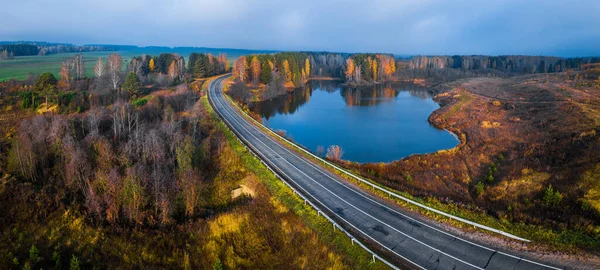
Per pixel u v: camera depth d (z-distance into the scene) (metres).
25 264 25.61
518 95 99.56
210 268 27.61
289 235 29.50
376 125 83.81
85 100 66.25
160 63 122.31
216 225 32.28
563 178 37.81
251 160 44.84
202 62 131.25
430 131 77.31
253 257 28.45
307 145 66.38
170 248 30.17
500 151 53.31
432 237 27.53
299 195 34.75
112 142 45.28
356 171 43.59
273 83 127.38
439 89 147.88
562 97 81.25
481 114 82.44
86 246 29.27
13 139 45.22
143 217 33.59
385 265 24.08
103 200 34.31
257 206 34.81
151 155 42.50
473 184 43.25
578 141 47.19
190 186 35.91
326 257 25.92
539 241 25.39
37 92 63.09
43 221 31.39
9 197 33.56
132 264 27.98
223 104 83.44
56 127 43.69
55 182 37.75
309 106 111.00
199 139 51.31
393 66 196.00
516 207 34.44
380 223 29.91
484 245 26.02
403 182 43.41
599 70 113.62
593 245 24.28
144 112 62.19
